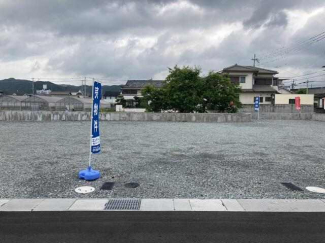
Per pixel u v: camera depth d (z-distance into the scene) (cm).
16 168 551
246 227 299
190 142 928
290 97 3108
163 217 324
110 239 269
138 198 387
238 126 1609
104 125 1588
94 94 483
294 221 316
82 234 280
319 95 3734
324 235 282
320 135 1181
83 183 457
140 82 4516
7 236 275
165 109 2169
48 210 340
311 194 414
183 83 2117
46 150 757
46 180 472
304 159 668
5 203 363
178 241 266
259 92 3162
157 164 599
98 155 693
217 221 314
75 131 1238
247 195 407
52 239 269
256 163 619
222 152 749
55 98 3628
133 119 1939
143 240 268
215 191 423
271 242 265
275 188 441
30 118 1825
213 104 2161
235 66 3338
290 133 1254
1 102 3073
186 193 412
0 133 1143
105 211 339
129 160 637
